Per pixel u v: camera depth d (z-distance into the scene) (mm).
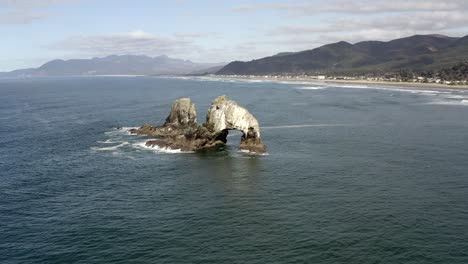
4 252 42906
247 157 81375
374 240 44000
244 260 40562
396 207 52969
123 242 44781
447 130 107625
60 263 40719
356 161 76438
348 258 40500
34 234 47062
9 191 62500
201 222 49656
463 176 66000
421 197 56562
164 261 40750
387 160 76812
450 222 48219
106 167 75750
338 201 55531
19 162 80562
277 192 59875
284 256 41125
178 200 57500
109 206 55594
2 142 101000
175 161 79312
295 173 69312
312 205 54281
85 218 51438
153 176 69500
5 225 49625
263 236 45531
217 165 75750
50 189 63406
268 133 106375
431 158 77812
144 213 52844
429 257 40500
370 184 62562
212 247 43312
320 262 39938
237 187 62625
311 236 45188
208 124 91000
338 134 104125
